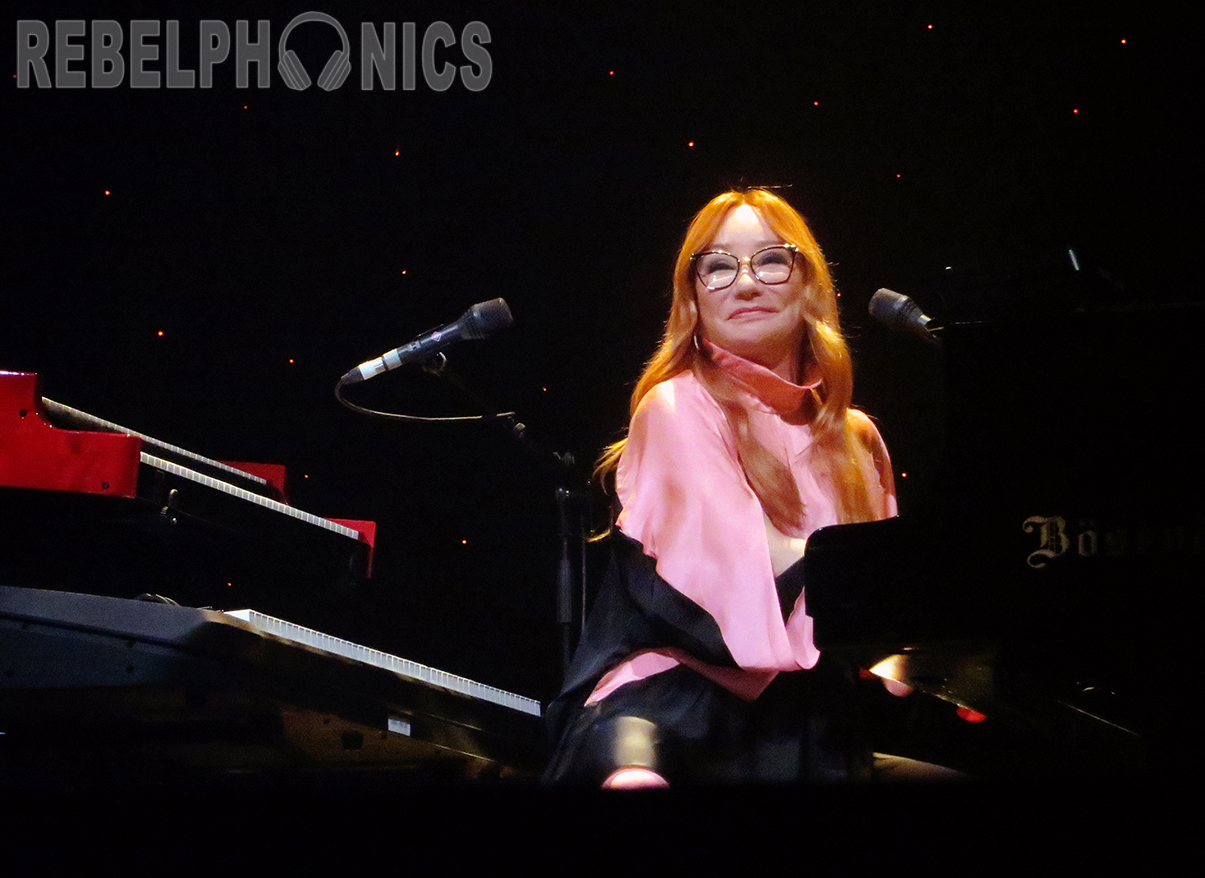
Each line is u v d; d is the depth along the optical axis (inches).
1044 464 150.7
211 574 255.3
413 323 358.6
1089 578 147.9
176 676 173.2
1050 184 339.9
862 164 349.1
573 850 134.0
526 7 358.6
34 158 347.3
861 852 132.9
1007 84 343.9
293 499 350.9
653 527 200.1
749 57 354.6
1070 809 131.6
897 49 349.4
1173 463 148.4
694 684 190.9
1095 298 168.7
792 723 190.7
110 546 236.8
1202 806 130.0
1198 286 328.8
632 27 357.4
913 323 200.4
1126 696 147.8
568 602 273.0
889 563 152.9
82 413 231.3
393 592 351.6
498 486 356.8
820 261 216.2
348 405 269.9
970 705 190.9
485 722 215.2
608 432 354.9
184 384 349.7
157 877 134.1
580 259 358.9
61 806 135.1
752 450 203.3
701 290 212.8
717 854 133.5
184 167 353.1
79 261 347.6
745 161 353.7
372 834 135.1
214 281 353.1
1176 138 335.0
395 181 359.3
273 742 193.5
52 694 176.7
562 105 359.6
